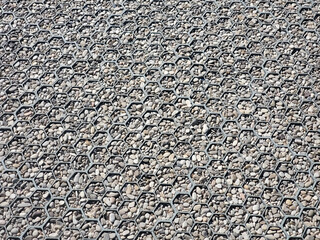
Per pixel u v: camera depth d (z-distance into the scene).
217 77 2.36
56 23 2.61
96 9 2.67
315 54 2.42
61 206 1.95
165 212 1.92
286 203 1.93
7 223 1.90
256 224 1.88
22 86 2.34
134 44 2.51
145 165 2.06
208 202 1.95
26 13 2.66
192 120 2.20
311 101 2.25
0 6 2.69
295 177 2.01
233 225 1.88
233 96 2.28
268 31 2.54
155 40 2.52
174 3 2.68
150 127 2.19
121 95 2.30
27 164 2.07
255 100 2.26
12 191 1.99
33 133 2.17
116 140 2.14
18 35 2.56
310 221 1.88
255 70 2.38
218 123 2.19
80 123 2.20
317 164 2.04
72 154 2.10
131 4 2.69
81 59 2.45
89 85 2.34
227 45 2.48
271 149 2.09
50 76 2.38
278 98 2.26
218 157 2.07
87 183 2.01
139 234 1.87
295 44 2.47
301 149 2.09
